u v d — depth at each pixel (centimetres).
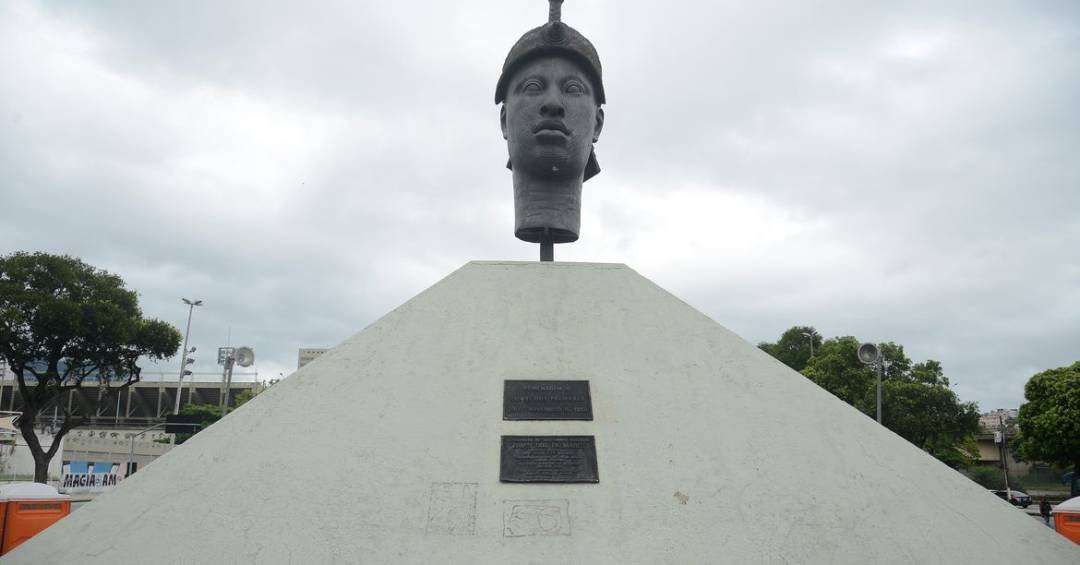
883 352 3253
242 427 570
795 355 4303
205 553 495
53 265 2183
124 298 2323
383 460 551
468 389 604
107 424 6138
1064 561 514
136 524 512
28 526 722
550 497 532
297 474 541
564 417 587
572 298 688
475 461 553
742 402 609
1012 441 3412
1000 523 536
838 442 584
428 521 514
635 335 658
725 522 525
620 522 520
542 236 834
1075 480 2358
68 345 2198
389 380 608
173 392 6250
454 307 671
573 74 823
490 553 497
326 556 493
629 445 570
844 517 534
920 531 530
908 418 2981
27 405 2200
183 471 542
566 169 814
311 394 595
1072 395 2633
